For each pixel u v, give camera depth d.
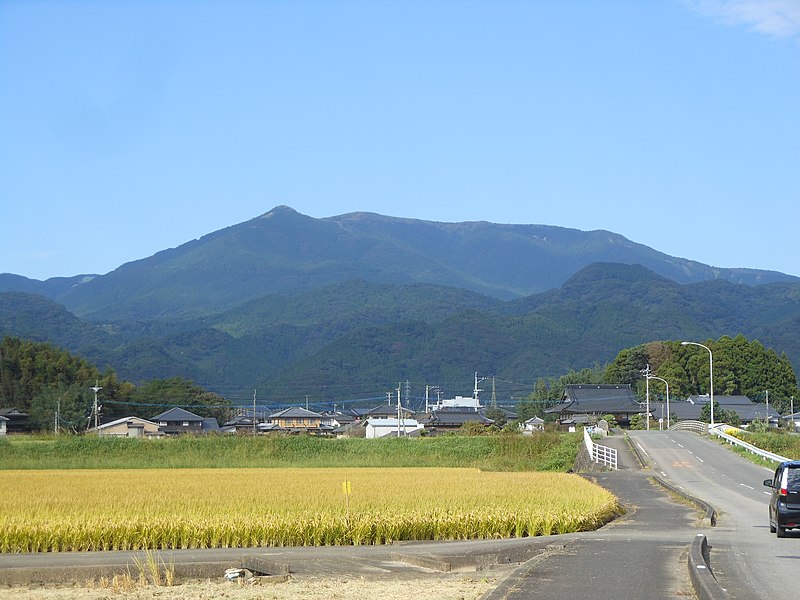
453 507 25.78
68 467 66.44
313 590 15.43
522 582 13.62
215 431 102.75
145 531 21.97
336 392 192.25
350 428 131.25
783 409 124.50
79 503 27.77
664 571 14.80
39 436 82.25
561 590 12.96
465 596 14.52
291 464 70.38
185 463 69.31
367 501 27.89
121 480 42.56
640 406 110.69
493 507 25.66
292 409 131.12
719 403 116.19
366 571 17.98
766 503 32.78
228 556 19.84
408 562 18.98
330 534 22.55
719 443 67.38
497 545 20.88
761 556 17.41
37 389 105.81
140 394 119.12
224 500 28.41
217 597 14.89
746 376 125.44
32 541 21.48
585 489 33.16
